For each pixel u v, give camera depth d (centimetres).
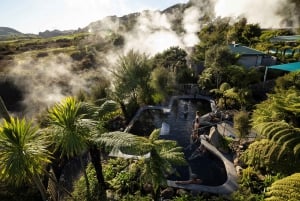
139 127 1852
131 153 793
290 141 860
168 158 923
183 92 2583
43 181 1009
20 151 700
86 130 820
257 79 2506
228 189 1070
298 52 3525
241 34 4928
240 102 2045
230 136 1543
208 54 2677
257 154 952
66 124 813
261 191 999
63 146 805
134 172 1134
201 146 1470
